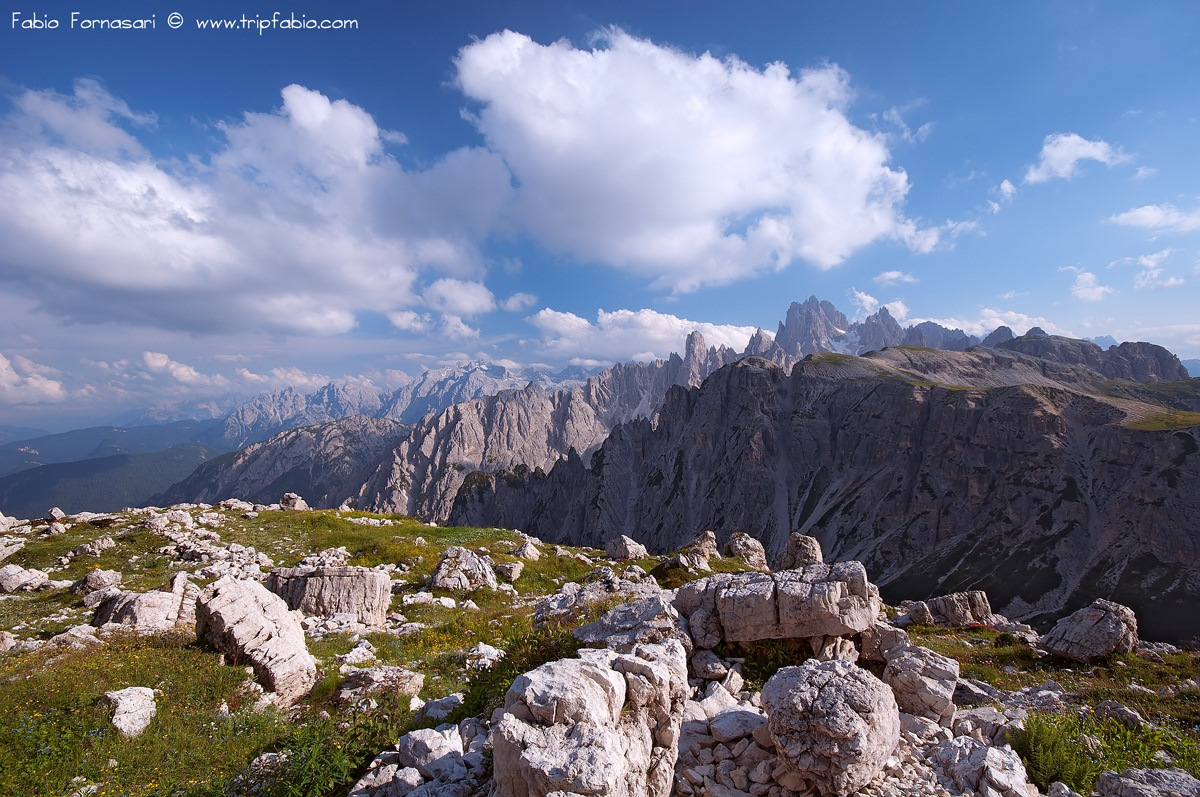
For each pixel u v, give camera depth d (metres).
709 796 10.51
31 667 17.36
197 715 15.04
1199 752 12.80
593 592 26.75
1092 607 23.88
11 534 46.62
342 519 56.00
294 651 18.22
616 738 9.38
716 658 15.41
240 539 47.22
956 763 11.13
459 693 15.66
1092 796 10.82
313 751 11.42
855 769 9.80
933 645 26.28
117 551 41.81
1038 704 16.55
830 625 14.98
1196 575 149.88
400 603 33.19
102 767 12.52
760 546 54.28
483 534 57.59
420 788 9.98
